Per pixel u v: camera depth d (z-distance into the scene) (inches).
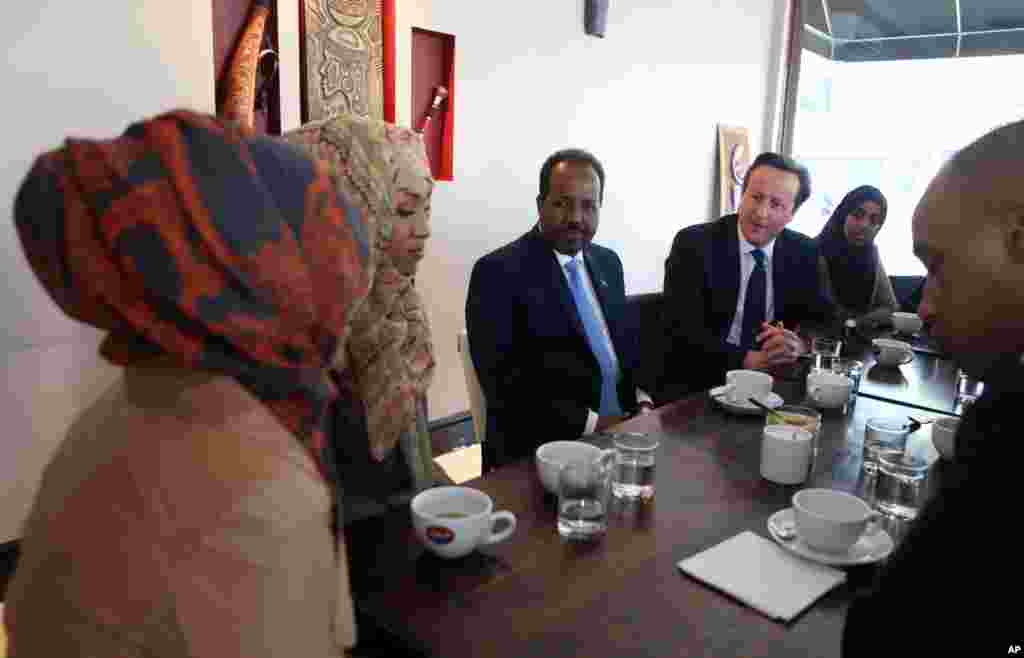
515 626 32.7
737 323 100.3
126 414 20.2
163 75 82.0
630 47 160.9
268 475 19.7
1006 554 23.5
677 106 179.6
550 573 37.4
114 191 17.5
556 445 49.9
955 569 24.4
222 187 18.2
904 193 213.0
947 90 204.8
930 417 66.8
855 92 216.8
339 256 20.6
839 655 31.1
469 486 47.8
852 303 128.5
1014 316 25.7
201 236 17.8
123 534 18.5
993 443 24.3
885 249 179.0
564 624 32.9
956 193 26.2
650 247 181.2
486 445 73.1
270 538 19.5
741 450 56.2
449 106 122.7
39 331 75.9
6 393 74.2
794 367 84.6
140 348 19.8
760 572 37.4
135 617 18.3
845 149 221.5
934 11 201.5
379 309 46.0
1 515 75.1
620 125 162.9
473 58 125.3
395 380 46.5
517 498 46.3
